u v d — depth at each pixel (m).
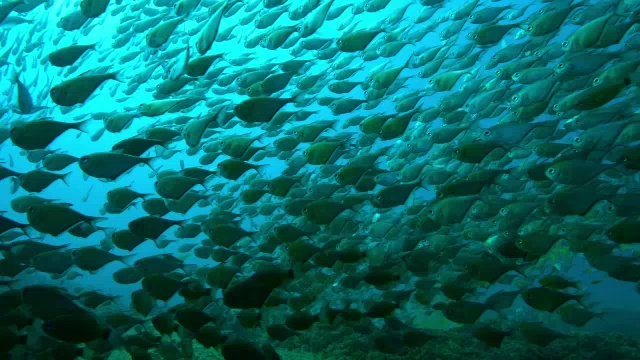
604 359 1.47
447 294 1.11
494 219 1.23
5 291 0.88
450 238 1.21
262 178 1.68
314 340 1.71
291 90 1.72
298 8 1.32
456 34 1.50
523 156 1.42
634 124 0.98
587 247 1.04
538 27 1.11
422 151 1.57
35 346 0.89
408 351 1.47
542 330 1.06
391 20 1.54
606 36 1.04
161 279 1.02
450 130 1.32
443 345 1.57
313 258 1.12
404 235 1.30
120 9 1.93
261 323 1.08
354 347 1.59
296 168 1.65
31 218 0.95
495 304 1.08
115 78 0.94
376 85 1.23
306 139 1.34
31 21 1.47
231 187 1.89
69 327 0.83
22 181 1.04
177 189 1.09
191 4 1.13
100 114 1.94
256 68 1.62
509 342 1.57
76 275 1.45
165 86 1.28
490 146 1.10
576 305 1.14
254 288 0.91
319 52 1.56
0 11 0.95
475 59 1.51
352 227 1.42
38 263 1.02
